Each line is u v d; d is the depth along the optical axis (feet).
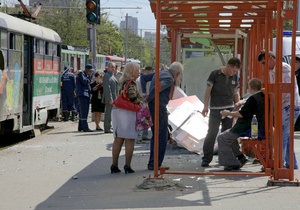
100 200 26.76
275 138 28.81
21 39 51.62
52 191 29.43
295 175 31.30
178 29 46.26
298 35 65.00
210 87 35.55
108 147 47.01
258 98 31.89
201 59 58.85
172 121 41.45
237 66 35.42
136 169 35.22
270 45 33.12
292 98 28.12
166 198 26.55
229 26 41.52
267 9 30.35
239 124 33.30
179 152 41.91
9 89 47.75
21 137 57.21
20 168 37.27
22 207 26.12
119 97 33.24
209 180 30.71
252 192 27.45
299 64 49.21
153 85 33.14
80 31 185.98
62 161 39.78
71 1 185.98
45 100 60.70
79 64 131.64
